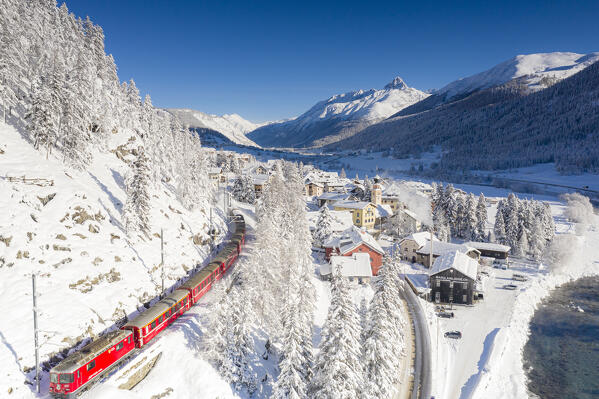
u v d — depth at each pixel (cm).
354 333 3073
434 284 6372
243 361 3522
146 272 4778
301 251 6131
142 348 3481
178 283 5212
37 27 7325
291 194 9431
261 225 6153
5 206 3862
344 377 2977
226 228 8525
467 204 10019
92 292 3900
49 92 5325
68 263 3941
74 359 2784
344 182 17212
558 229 11631
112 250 4553
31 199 4194
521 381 4259
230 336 3503
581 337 5409
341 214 9856
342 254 7106
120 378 2997
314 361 3453
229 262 6162
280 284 5062
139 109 9331
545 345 5181
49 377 2866
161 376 3272
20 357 2869
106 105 7144
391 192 12825
